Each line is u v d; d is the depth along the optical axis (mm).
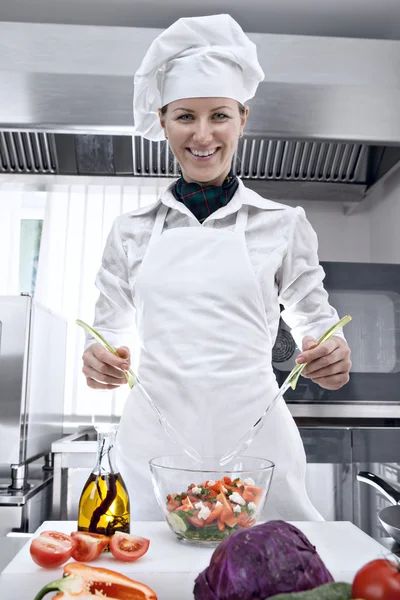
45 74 1649
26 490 1418
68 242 2127
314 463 1534
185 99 988
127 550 560
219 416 922
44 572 520
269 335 1018
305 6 1834
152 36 1671
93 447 1495
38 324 1577
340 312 1658
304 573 391
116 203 2156
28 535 767
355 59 1731
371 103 1747
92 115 1704
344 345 960
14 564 543
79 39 1660
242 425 924
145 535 667
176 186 1109
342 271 1669
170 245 1010
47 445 1724
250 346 963
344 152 2072
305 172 2135
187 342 951
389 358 1651
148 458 927
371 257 2250
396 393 1640
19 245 2191
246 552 396
